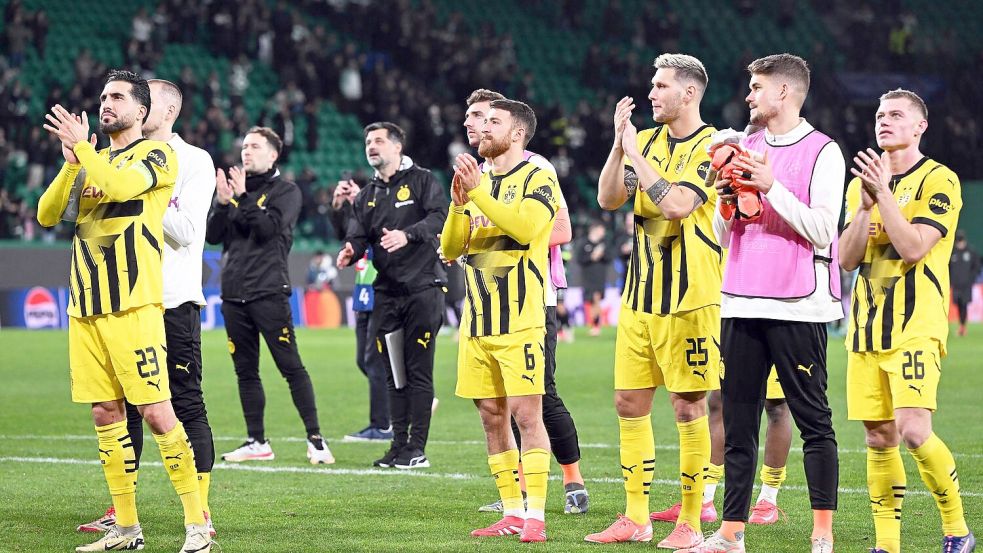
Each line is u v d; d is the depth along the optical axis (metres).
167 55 50.41
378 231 14.51
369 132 14.62
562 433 11.38
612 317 47.41
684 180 9.55
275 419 19.47
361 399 22.34
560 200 11.53
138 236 9.31
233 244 14.84
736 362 9.23
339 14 55.50
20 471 13.88
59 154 43.22
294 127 50.72
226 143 45.38
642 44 59.09
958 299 40.00
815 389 9.12
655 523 11.07
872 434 9.33
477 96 11.70
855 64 60.16
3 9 47.81
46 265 40.22
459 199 9.95
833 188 9.01
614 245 41.53
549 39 59.97
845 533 10.42
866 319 9.17
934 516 11.07
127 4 52.56
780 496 12.30
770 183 8.80
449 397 22.55
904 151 9.30
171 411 9.41
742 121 54.97
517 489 10.48
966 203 52.81
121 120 9.45
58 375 25.89
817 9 65.38
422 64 53.41
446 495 12.38
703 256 9.70
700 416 9.82
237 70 49.34
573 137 51.88
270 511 11.45
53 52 48.91
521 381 9.98
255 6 51.38
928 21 64.50
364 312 16.98
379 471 14.05
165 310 10.25
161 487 12.88
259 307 14.66
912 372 8.91
